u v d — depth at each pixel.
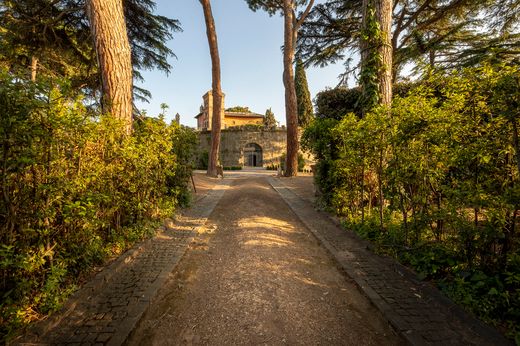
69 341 1.91
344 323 2.21
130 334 2.05
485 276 2.29
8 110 1.83
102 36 4.96
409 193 3.36
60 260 2.43
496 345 1.87
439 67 3.15
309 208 6.66
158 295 2.64
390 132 3.60
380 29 5.55
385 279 2.91
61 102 2.43
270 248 3.87
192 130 7.25
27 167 2.05
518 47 8.05
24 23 8.04
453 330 2.06
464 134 2.53
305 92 28.84
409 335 2.00
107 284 2.78
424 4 9.41
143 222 4.40
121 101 5.09
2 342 1.81
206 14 13.12
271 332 2.08
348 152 4.86
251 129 26.48
